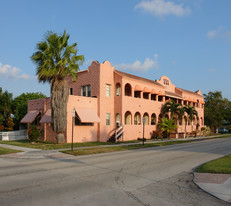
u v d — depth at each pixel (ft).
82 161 42.96
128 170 34.83
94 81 90.12
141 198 21.57
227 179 29.37
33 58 67.56
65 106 71.00
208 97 217.77
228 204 20.48
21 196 21.38
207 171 33.91
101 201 20.34
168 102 114.32
